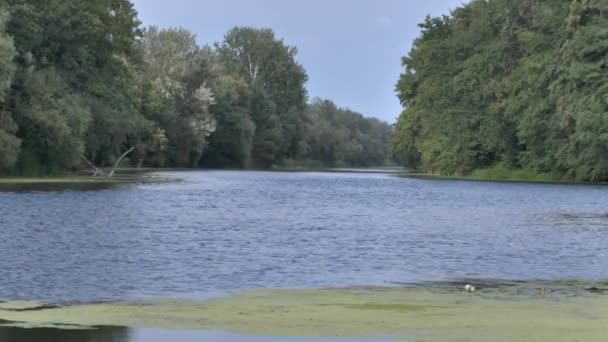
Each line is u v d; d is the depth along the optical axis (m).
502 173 92.25
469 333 12.86
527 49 89.62
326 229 30.69
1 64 58.44
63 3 71.75
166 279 18.08
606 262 21.80
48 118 64.81
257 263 20.97
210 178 85.44
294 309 14.71
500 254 23.45
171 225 30.73
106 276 18.27
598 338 12.53
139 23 94.56
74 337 12.33
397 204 47.25
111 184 62.59
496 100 92.31
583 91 76.69
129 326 13.13
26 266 19.38
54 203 39.91
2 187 53.34
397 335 12.70
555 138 83.31
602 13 78.25
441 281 18.42
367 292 16.77
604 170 79.44
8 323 13.23
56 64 73.38
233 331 12.88
